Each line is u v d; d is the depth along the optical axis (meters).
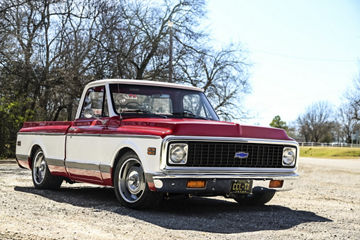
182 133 5.75
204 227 5.24
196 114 7.33
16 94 22.19
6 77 22.44
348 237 5.04
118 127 6.53
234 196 6.32
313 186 11.47
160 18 30.09
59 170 7.89
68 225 5.05
